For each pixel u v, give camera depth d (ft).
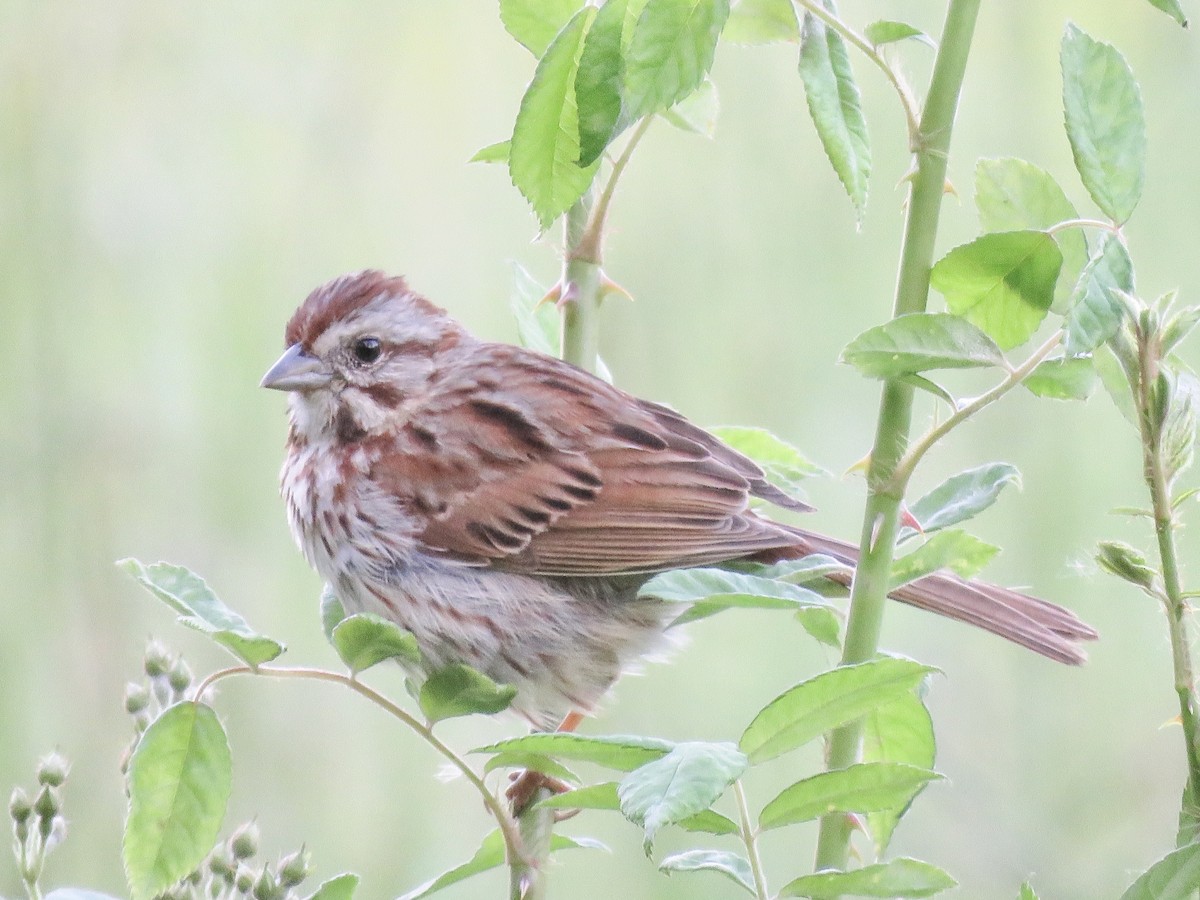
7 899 14.17
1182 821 11.81
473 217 41.16
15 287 39.68
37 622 36.86
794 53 40.60
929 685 15.46
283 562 38.24
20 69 40.96
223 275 40.52
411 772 35.58
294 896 14.33
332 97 41.57
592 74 12.12
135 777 12.86
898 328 12.73
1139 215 39.40
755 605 12.53
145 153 41.09
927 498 15.49
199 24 42.01
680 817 10.37
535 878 13.83
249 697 36.14
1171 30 39.93
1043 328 32.17
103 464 38.27
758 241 40.16
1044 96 39.93
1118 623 35.88
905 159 40.22
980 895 33.60
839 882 12.25
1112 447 36.94
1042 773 34.63
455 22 41.86
